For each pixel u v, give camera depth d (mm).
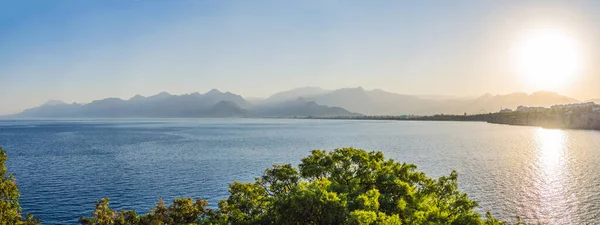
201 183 86250
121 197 73562
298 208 26562
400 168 37031
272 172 37312
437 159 129125
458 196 35250
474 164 117000
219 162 118500
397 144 189625
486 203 71312
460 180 90750
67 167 107125
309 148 166125
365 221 24188
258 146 174750
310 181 37375
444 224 28422
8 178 31969
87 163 115062
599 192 78938
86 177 92062
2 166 31047
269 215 29719
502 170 105312
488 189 81500
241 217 31375
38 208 65688
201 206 36469
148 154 139000
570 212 66250
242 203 33656
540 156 136875
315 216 27109
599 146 174125
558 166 112688
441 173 101312
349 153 36844
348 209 27469
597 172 102250
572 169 107188
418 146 178125
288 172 36469
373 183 34031
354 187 31984
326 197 26656
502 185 85375
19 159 123312
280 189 36312
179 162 118000
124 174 96375
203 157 130750
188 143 188250
